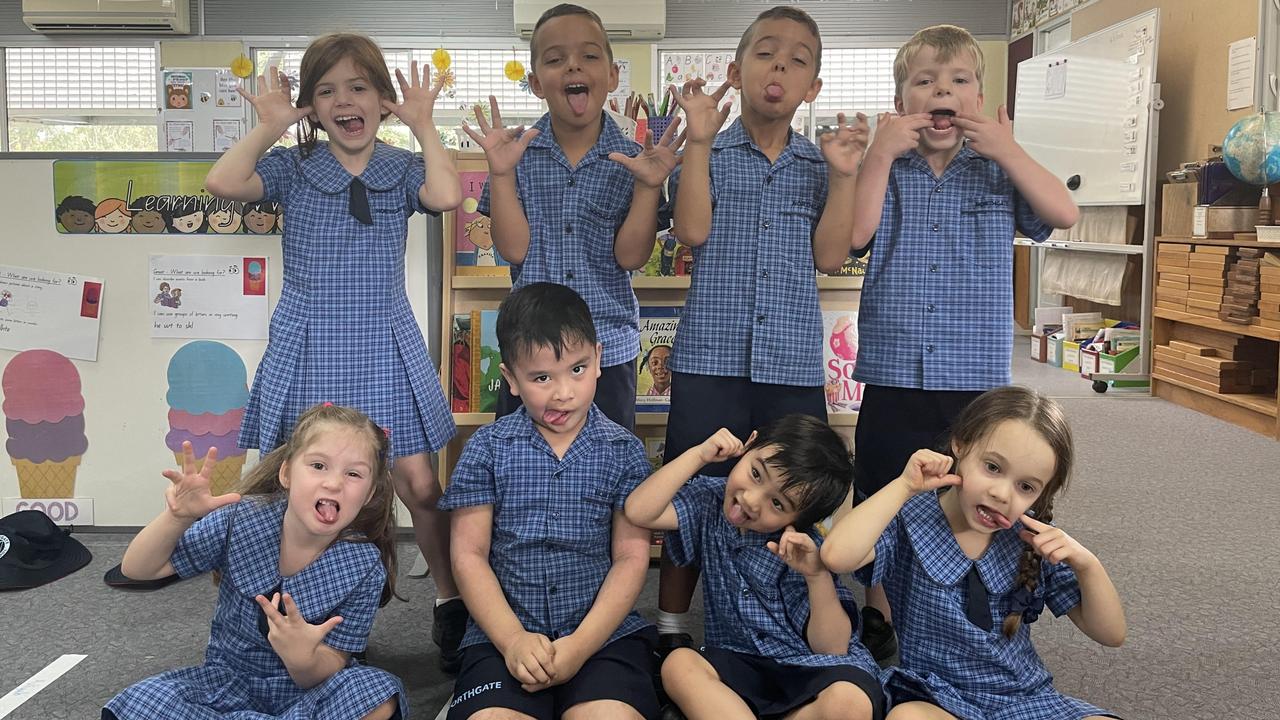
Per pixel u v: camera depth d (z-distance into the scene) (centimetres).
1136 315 540
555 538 162
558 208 193
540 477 164
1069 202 183
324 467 143
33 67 764
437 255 247
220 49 755
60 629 199
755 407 189
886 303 191
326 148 193
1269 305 396
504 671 149
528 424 167
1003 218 188
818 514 152
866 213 185
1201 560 245
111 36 757
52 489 251
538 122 202
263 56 758
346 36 187
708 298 189
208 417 248
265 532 149
